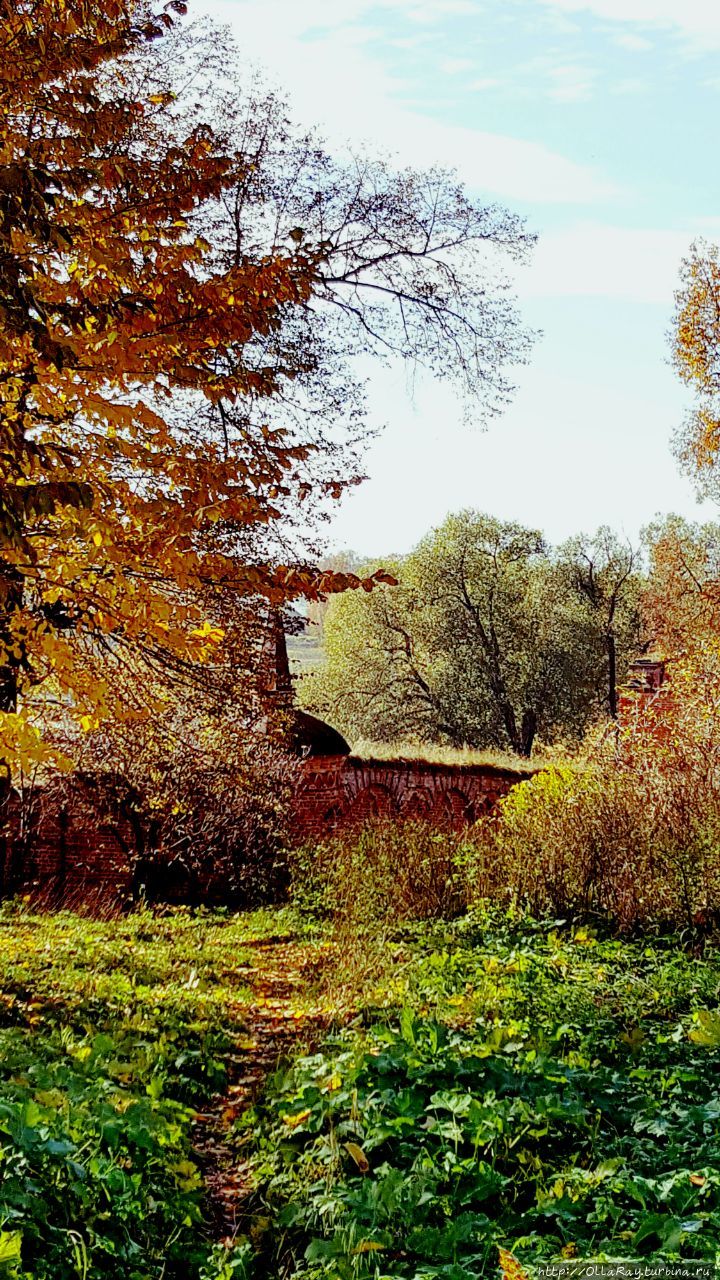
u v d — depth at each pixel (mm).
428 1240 4805
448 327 18297
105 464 7918
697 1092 6621
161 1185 5566
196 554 7746
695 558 51750
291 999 11320
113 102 8062
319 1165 5824
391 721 48062
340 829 20234
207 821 19234
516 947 10992
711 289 33625
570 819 13117
